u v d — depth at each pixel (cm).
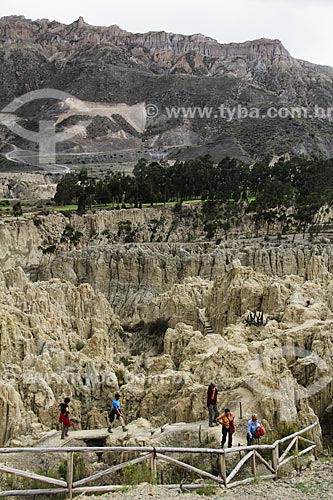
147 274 13488
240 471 3597
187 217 17112
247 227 16338
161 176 19150
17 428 5019
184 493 3198
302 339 6141
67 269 13875
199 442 4203
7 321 6538
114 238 16275
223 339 7119
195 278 11938
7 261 14312
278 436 4272
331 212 16550
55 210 17438
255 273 10031
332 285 8544
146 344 10531
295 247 13550
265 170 19662
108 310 10512
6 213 17138
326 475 3538
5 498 3166
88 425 5547
